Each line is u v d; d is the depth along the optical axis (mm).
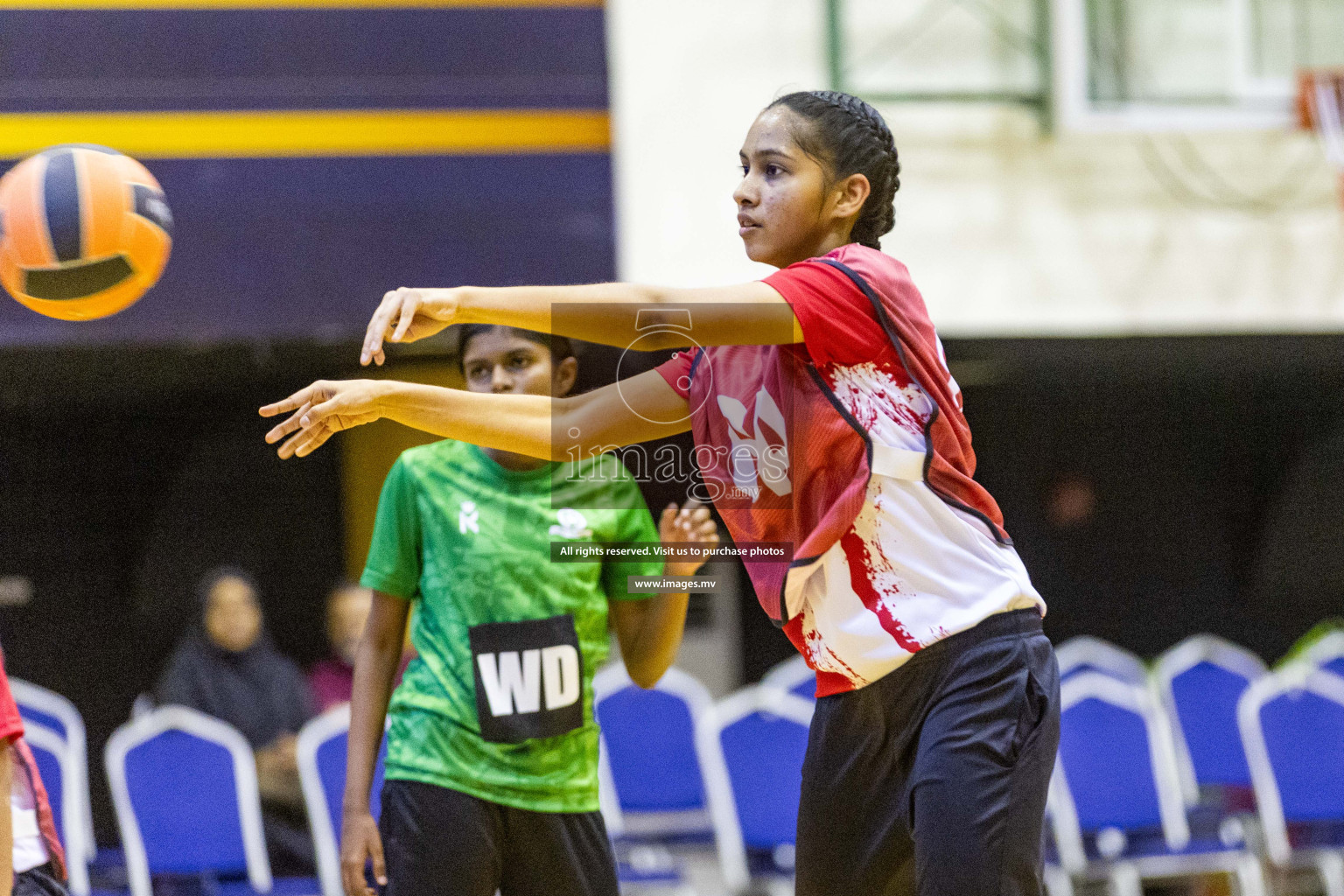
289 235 18000
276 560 23328
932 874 5793
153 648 22672
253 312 17922
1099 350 21797
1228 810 17266
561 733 8195
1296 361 23141
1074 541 25906
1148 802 15320
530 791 8070
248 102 17984
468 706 8102
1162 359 22656
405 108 18344
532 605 8234
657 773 15250
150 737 13523
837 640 6180
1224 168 20562
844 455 6051
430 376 21266
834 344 5879
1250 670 17969
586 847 8273
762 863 14656
